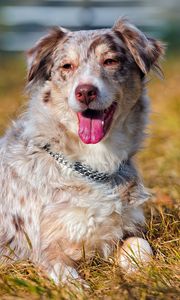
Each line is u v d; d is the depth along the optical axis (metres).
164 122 12.08
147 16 29.28
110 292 5.72
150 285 5.76
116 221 6.70
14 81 19.70
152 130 11.72
